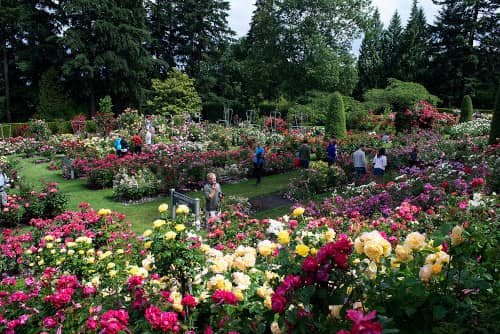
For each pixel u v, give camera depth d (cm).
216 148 1859
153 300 235
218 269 253
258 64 3675
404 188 747
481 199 339
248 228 527
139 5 3641
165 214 327
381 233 293
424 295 184
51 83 3256
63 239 586
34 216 875
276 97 4044
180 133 2330
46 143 2027
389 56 4456
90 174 1223
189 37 4203
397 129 2311
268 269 262
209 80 4162
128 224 634
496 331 168
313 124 3253
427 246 215
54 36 3180
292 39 3412
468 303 179
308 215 738
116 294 265
